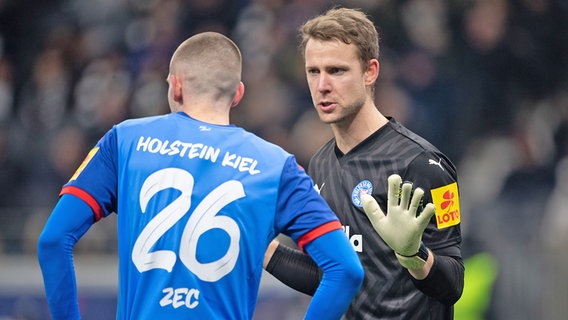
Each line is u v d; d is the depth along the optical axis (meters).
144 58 39.12
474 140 35.56
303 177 12.86
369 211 13.23
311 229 12.59
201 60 13.20
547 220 30.17
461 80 36.16
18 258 30.41
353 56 14.30
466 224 29.50
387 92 35.38
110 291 29.61
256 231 12.55
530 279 28.41
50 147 37.12
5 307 29.98
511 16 36.38
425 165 14.24
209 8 38.84
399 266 14.27
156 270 12.38
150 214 12.49
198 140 12.81
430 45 36.56
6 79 40.66
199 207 12.45
